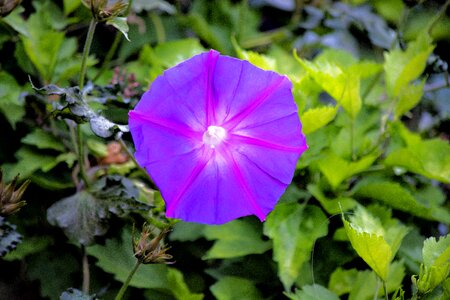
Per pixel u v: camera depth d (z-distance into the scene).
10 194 0.37
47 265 0.46
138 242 0.38
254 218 0.45
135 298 0.47
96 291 0.46
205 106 0.38
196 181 0.38
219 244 0.44
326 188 0.45
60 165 0.46
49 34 0.46
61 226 0.43
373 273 0.42
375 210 0.44
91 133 0.46
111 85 0.43
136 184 0.45
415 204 0.44
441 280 0.37
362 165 0.45
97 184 0.44
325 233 0.43
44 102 0.45
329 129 0.45
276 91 0.38
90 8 0.39
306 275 0.44
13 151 0.47
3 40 0.47
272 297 0.45
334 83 0.44
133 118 0.36
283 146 0.38
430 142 0.46
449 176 0.45
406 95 0.46
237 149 0.39
